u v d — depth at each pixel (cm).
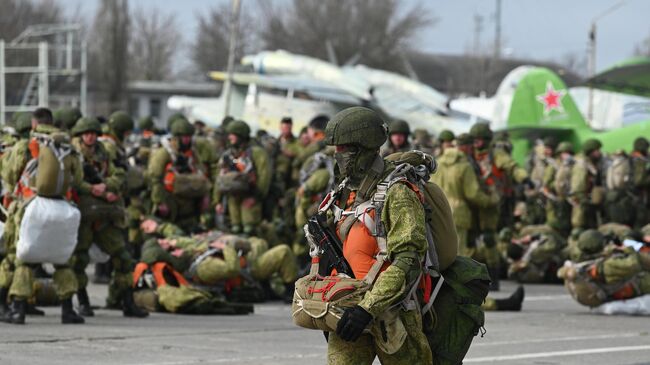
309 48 17275
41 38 13200
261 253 2869
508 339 2264
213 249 2692
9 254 2220
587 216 4066
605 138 6444
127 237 3281
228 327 2317
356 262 1096
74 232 2158
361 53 17188
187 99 8719
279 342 2102
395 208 1075
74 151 2216
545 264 3766
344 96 8662
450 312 1143
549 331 2412
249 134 3181
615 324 2561
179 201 3030
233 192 3127
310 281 1103
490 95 19250
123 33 13712
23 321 2231
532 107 7950
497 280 3291
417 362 1098
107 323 2311
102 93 13762
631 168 4069
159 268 2570
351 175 1105
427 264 1120
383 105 8731
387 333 1072
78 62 11256
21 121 2278
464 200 3048
